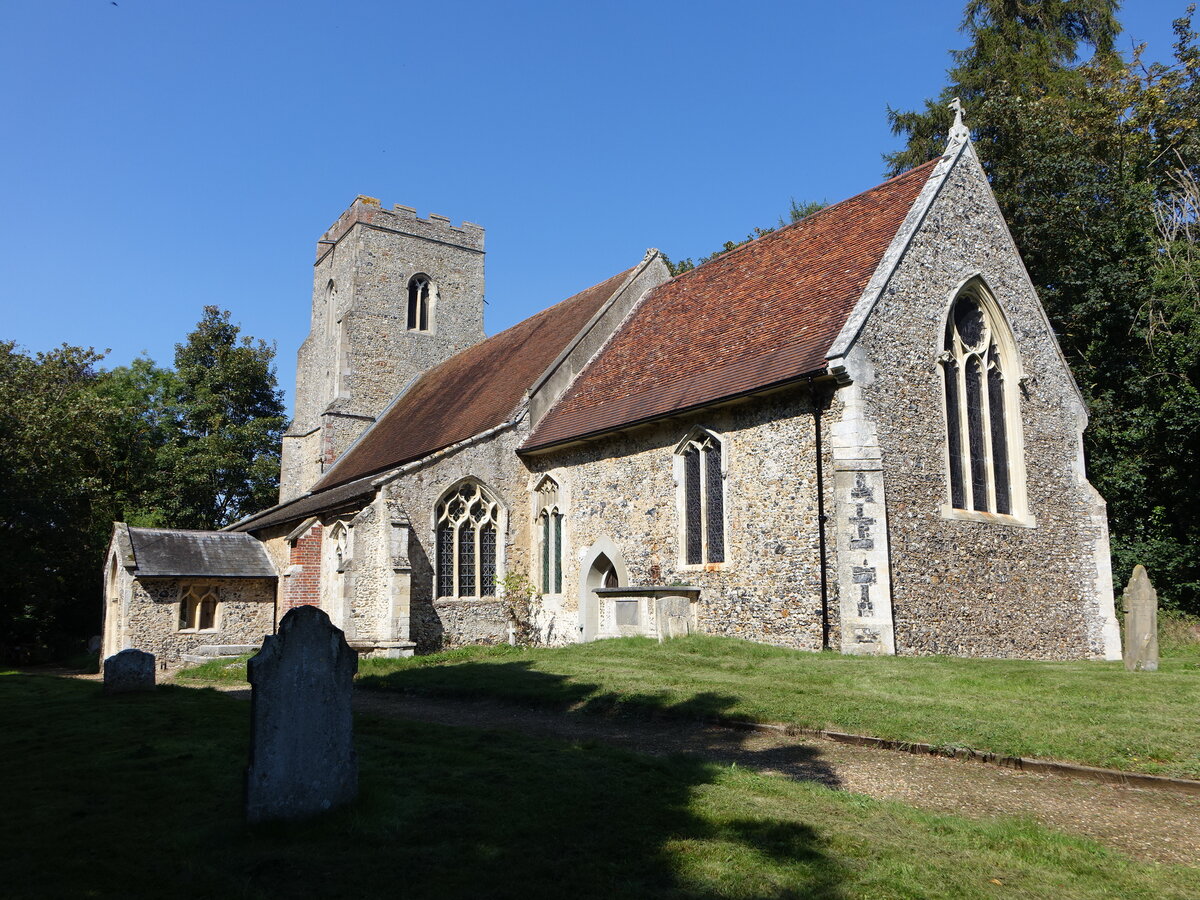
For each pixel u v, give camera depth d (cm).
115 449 4125
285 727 646
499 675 1477
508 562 2311
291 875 534
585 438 2097
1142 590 1280
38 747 974
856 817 652
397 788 724
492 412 2478
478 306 3759
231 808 684
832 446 1537
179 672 2092
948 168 1811
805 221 2183
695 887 515
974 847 593
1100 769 786
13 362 3594
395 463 2717
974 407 1794
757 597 1652
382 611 2089
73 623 3625
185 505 4278
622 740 987
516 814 650
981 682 1157
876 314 1598
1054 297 2409
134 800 717
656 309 2469
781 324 1808
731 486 1731
